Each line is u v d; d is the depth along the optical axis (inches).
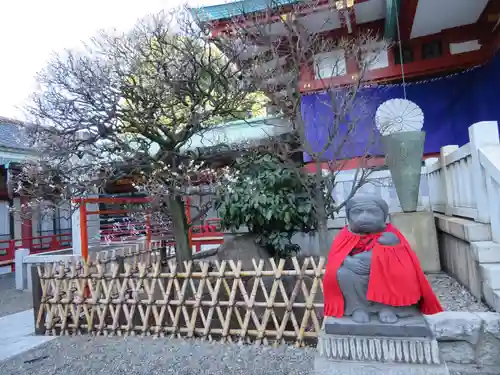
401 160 211.8
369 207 102.4
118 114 204.2
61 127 212.1
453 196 205.5
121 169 220.7
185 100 220.2
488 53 294.8
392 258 98.7
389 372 93.6
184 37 218.7
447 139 315.3
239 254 214.1
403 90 319.9
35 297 197.5
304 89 304.2
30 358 161.0
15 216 504.4
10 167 351.3
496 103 290.5
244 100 231.6
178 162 219.8
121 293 183.0
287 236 213.6
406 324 95.8
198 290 171.8
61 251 371.2
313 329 158.7
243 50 212.8
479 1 269.7
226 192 212.4
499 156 146.8
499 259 144.2
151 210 234.2
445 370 90.7
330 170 200.1
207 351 155.6
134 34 223.9
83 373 143.4
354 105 232.2
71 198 216.7
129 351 161.5
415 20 292.2
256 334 160.1
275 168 214.8
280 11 232.1
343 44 249.4
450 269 200.4
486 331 128.0
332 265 105.2
